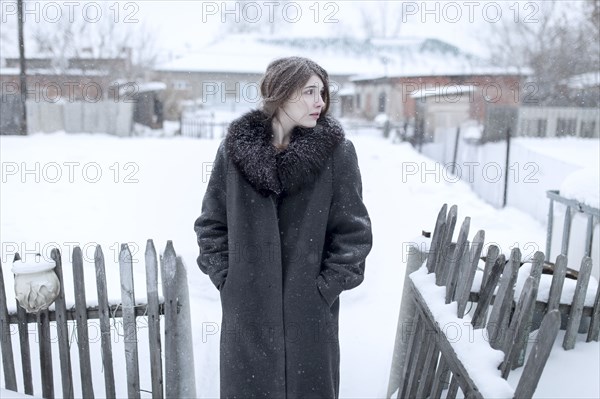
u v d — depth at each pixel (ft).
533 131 52.65
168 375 7.75
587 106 62.34
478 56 84.89
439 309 7.04
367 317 13.35
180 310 7.63
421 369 7.88
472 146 42.63
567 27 64.13
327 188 6.20
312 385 6.34
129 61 83.10
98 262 7.64
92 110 65.36
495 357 5.56
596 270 11.90
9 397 7.49
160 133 79.30
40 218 21.39
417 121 57.36
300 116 6.07
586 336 8.13
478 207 26.91
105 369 7.91
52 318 7.87
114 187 26.16
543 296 7.82
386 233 20.42
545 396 6.93
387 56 107.96
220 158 6.53
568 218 13.28
